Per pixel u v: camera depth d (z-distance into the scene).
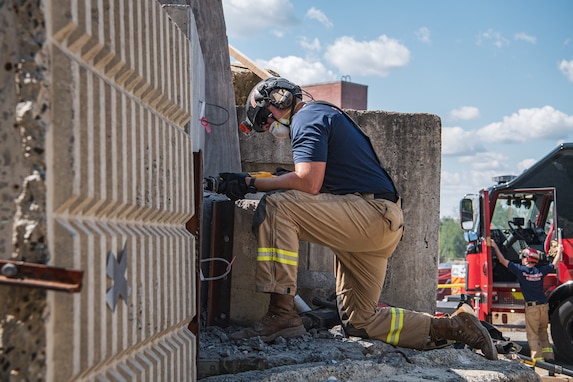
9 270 1.72
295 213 4.07
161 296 2.73
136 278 2.40
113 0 2.20
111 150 2.15
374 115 5.81
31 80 1.73
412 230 5.78
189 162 3.30
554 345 9.88
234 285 4.64
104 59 2.15
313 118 4.18
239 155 6.03
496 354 4.16
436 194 5.82
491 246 10.52
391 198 4.27
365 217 4.08
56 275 1.72
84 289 1.90
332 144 4.21
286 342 4.10
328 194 4.16
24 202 1.74
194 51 4.09
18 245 1.74
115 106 2.20
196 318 3.48
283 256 4.04
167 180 2.87
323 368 3.56
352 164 4.21
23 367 1.73
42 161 1.74
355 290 4.26
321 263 5.21
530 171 10.62
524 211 11.31
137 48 2.45
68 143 1.83
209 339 4.16
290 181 4.11
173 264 2.93
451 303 13.20
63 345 1.80
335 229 4.07
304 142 4.14
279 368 3.57
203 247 4.75
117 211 2.27
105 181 2.09
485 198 10.55
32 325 1.74
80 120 1.92
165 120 2.93
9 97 1.74
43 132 1.74
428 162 5.83
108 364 2.18
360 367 3.66
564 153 10.44
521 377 3.89
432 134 5.85
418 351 4.21
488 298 10.52
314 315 4.50
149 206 2.59
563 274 10.27
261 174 4.44
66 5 1.81
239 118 6.26
